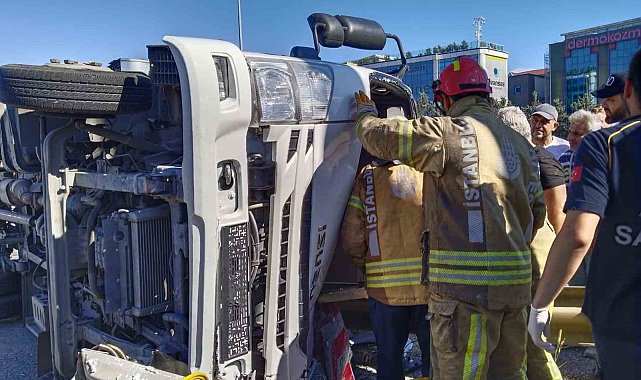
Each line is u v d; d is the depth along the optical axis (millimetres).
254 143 2900
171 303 3238
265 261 2889
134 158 3719
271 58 2900
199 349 2643
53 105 3080
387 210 3141
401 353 3271
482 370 2602
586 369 4492
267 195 2877
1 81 3098
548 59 61969
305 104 2943
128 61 4047
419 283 3072
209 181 2566
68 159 3668
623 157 2141
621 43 55656
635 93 2252
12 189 4270
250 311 2812
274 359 2934
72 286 3543
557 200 3602
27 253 4555
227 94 2623
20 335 4672
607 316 2203
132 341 3475
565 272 2225
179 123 3268
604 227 2203
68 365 3480
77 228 3490
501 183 2617
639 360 2127
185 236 2930
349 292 3428
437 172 2639
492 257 2568
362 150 3453
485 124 2689
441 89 2947
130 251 3150
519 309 2689
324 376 3439
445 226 2645
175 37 2576
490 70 59781
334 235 3260
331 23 3840
